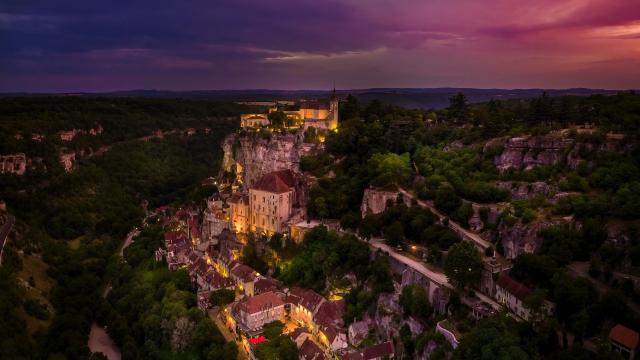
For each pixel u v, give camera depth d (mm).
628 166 187125
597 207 175625
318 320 187875
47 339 199750
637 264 154625
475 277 171000
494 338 137250
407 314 175250
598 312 143625
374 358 166000
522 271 166875
